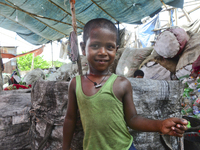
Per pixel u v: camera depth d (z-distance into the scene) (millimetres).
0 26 7492
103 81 829
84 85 831
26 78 6492
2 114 1534
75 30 2129
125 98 843
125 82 841
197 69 2348
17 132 1617
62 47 8695
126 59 3703
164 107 1134
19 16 6352
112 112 773
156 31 8336
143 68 3342
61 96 1102
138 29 10461
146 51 3607
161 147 1120
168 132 617
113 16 5645
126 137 832
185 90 2281
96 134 764
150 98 1083
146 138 1080
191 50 2623
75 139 1011
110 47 785
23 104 1706
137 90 1058
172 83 1147
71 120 901
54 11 5652
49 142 1157
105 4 4867
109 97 776
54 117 1115
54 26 7027
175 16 8055
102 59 772
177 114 1159
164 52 2932
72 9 2115
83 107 792
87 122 778
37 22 6910
